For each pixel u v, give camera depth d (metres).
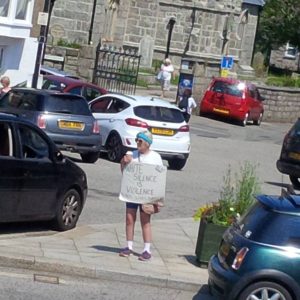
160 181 16.81
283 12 82.00
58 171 18.70
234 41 76.94
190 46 73.75
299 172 29.81
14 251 16.42
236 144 45.25
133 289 15.58
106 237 18.91
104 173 28.34
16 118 18.06
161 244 18.80
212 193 27.47
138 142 16.84
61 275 15.88
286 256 13.62
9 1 40.56
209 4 73.69
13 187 17.55
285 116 63.34
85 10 63.50
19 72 41.94
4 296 14.16
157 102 31.72
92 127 29.41
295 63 90.69
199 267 17.02
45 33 38.69
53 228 19.16
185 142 31.58
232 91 55.03
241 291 13.66
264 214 14.04
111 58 54.06
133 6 72.56
